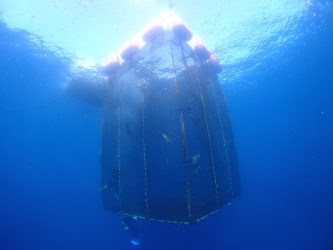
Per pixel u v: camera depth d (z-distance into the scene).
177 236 6.21
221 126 3.57
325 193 6.40
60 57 5.91
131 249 6.46
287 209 6.56
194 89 3.14
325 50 6.64
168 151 2.84
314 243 6.11
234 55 6.28
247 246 6.23
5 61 6.15
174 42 3.25
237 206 6.58
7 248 7.00
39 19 5.21
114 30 5.20
